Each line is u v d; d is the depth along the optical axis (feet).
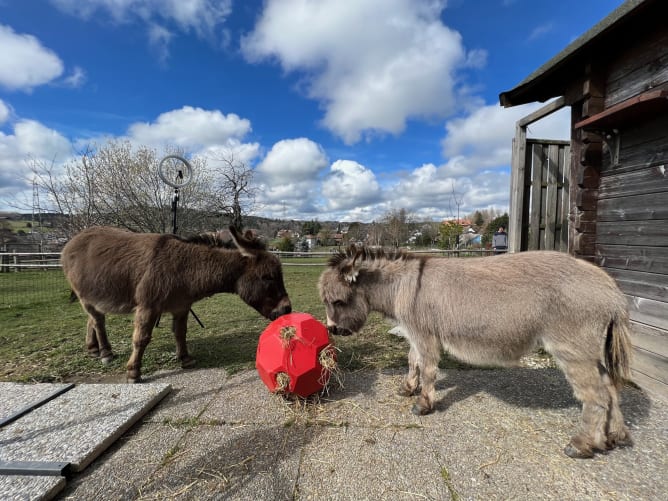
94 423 7.99
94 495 6.16
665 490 6.15
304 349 9.16
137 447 7.55
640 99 8.86
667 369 9.71
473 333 7.96
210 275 11.23
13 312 22.06
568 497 6.01
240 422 8.50
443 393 10.02
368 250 9.85
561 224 16.72
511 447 7.47
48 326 18.35
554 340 7.35
